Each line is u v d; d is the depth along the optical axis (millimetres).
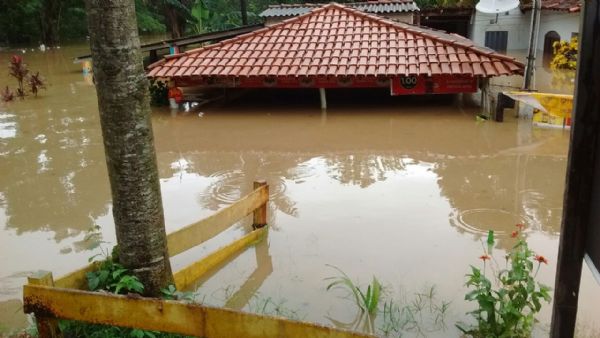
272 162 7977
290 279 4543
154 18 33625
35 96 13711
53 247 5328
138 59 3484
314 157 8164
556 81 13125
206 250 5168
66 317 3299
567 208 2406
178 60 11273
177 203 6402
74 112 11797
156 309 3146
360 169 7516
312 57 10883
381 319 3914
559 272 2506
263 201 5375
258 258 4941
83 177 7434
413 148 8438
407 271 4621
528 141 8586
